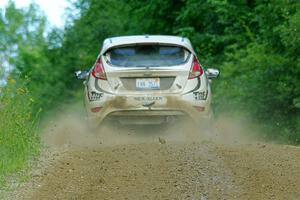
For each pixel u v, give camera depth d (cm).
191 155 2155
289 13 4200
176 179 1894
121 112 2691
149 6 6309
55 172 2005
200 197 1750
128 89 2692
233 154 2183
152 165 2033
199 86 2709
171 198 1742
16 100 2544
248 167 2017
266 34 4362
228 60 5209
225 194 1773
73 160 2144
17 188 1856
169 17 6259
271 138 3975
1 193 1803
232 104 4103
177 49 2734
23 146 2217
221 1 5222
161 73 2686
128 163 2066
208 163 2052
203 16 5847
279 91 3912
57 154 2266
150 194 1775
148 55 2717
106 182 1883
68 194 1791
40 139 2556
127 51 2727
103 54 2738
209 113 2745
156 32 6338
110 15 6606
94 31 6612
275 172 1973
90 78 2747
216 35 5484
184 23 5956
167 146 2312
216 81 4547
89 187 1845
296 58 3997
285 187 1841
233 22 5406
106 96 2695
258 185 1850
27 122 2472
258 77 4028
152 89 2688
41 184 1891
